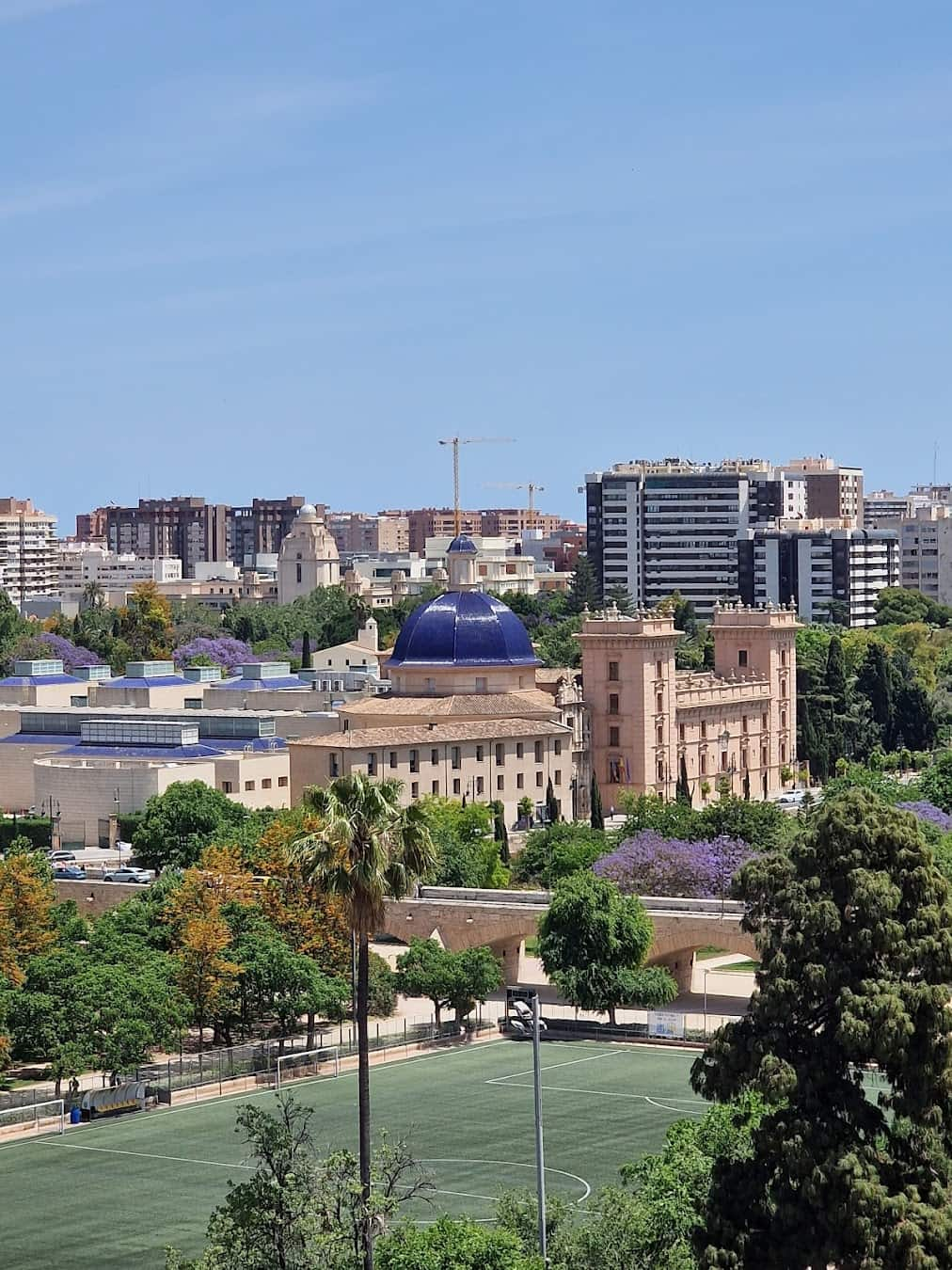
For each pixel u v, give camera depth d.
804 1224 175.38
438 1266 179.38
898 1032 174.75
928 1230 172.62
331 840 191.88
